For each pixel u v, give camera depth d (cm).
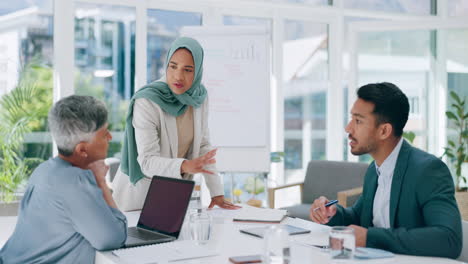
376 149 212
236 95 471
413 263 168
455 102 612
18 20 481
